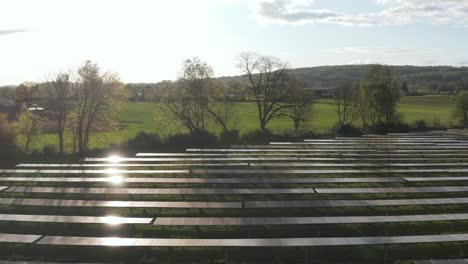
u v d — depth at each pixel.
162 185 20.44
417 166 25.25
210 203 15.99
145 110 75.19
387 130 45.22
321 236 14.23
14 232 14.55
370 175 22.61
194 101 38.44
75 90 33.53
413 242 11.98
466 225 15.16
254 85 43.31
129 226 14.94
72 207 17.05
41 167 25.16
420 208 17.00
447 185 20.69
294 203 15.94
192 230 14.61
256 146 32.84
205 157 28.47
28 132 32.00
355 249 13.18
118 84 35.03
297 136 39.94
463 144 33.84
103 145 35.25
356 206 16.73
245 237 14.14
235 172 22.27
